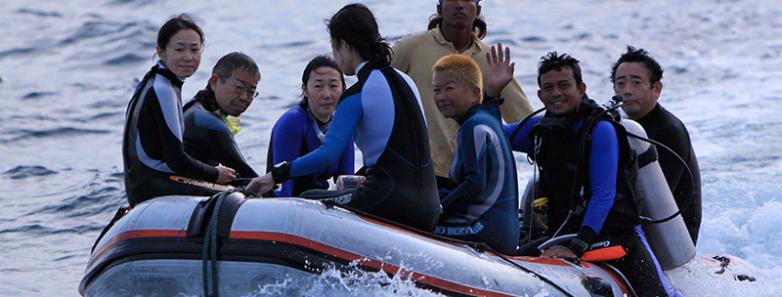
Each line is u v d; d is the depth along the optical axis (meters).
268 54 53.84
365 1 71.00
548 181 16.58
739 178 27.39
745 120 36.22
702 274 18.16
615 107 16.11
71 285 20.83
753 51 54.78
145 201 13.85
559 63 16.09
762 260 21.73
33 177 30.28
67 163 32.16
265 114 39.16
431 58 19.81
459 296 13.81
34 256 23.02
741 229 23.42
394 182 13.97
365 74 14.01
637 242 16.41
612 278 16.11
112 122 38.81
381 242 13.48
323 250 13.00
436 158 19.53
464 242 14.70
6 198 27.94
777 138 32.97
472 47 20.12
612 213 16.08
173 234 13.08
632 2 71.69
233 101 16.17
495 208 15.37
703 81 46.66
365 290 13.17
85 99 43.03
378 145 13.97
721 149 31.70
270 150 17.28
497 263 14.66
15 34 59.03
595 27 62.72
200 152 15.84
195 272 13.00
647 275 16.33
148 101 14.51
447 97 15.39
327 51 54.56
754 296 18.19
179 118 14.60
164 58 14.75
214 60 51.69
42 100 42.66
